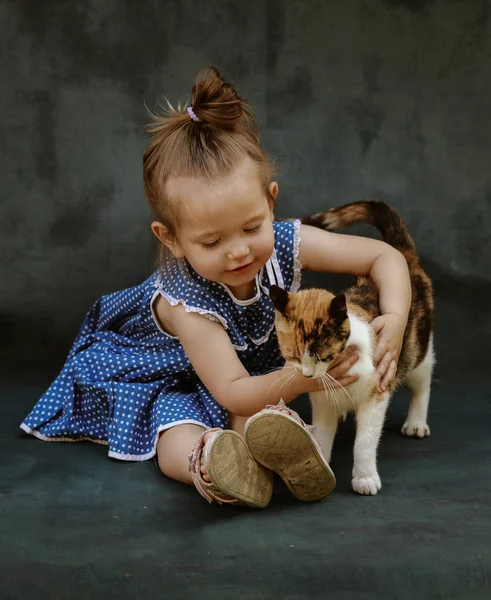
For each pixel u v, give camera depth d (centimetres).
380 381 228
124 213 403
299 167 403
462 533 198
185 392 268
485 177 400
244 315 254
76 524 206
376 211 295
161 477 237
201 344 240
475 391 306
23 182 407
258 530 201
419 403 268
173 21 415
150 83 412
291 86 409
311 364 214
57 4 418
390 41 411
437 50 409
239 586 178
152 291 264
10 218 404
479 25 409
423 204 397
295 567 184
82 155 409
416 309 265
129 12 415
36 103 411
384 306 247
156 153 227
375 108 407
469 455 248
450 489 223
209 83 234
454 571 182
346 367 219
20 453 256
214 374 237
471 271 384
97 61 413
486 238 391
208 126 227
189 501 219
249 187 216
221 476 201
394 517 207
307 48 411
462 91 407
